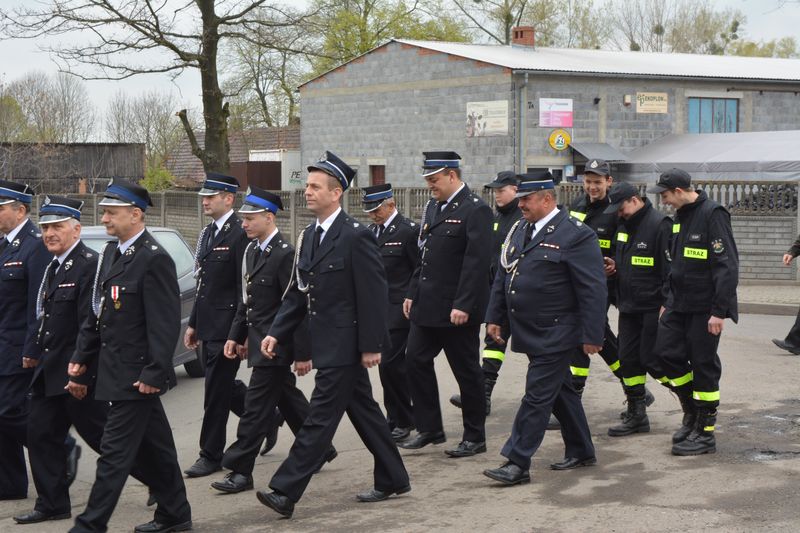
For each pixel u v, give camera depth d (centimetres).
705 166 2730
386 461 643
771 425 809
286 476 608
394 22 4972
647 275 775
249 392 692
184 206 3030
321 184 622
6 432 680
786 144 2733
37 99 5391
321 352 618
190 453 823
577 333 669
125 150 4472
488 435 826
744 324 1445
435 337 768
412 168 3209
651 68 3092
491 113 2919
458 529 578
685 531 555
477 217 736
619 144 2997
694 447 724
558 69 2859
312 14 3097
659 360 746
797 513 582
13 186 674
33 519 638
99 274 603
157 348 579
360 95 3366
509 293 680
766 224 1964
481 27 5094
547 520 586
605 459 723
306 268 627
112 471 573
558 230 670
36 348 646
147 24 2858
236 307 744
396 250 830
